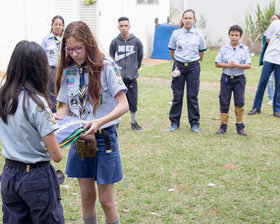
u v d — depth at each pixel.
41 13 10.58
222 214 3.89
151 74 12.39
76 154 3.05
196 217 3.85
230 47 6.37
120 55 6.48
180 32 6.57
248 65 6.25
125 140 6.19
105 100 2.99
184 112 8.12
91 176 3.08
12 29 9.88
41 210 2.61
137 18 14.95
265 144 6.08
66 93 3.08
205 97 9.41
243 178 4.76
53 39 6.65
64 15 11.33
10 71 2.51
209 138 6.35
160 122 7.34
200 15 18.33
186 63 6.51
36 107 2.46
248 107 8.54
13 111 2.47
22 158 2.53
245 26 17.58
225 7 17.86
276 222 3.76
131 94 6.64
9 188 2.60
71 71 3.00
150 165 5.13
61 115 3.03
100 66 2.88
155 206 4.03
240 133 6.57
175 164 5.18
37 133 2.53
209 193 4.35
